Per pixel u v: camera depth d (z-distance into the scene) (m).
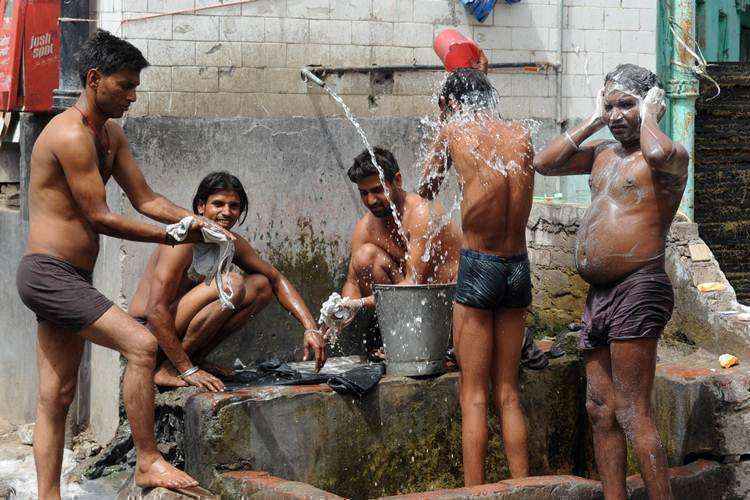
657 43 8.11
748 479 5.72
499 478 6.09
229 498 5.19
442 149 5.64
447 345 5.88
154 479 4.93
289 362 6.64
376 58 7.11
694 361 6.30
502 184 5.37
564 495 5.02
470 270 5.45
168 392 5.65
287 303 5.92
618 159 4.97
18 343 7.30
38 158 4.87
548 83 7.74
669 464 5.87
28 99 6.89
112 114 4.96
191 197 6.46
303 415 5.50
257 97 6.72
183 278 5.93
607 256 4.87
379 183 6.07
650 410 4.91
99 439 6.51
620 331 4.84
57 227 4.89
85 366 6.71
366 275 6.39
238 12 6.62
